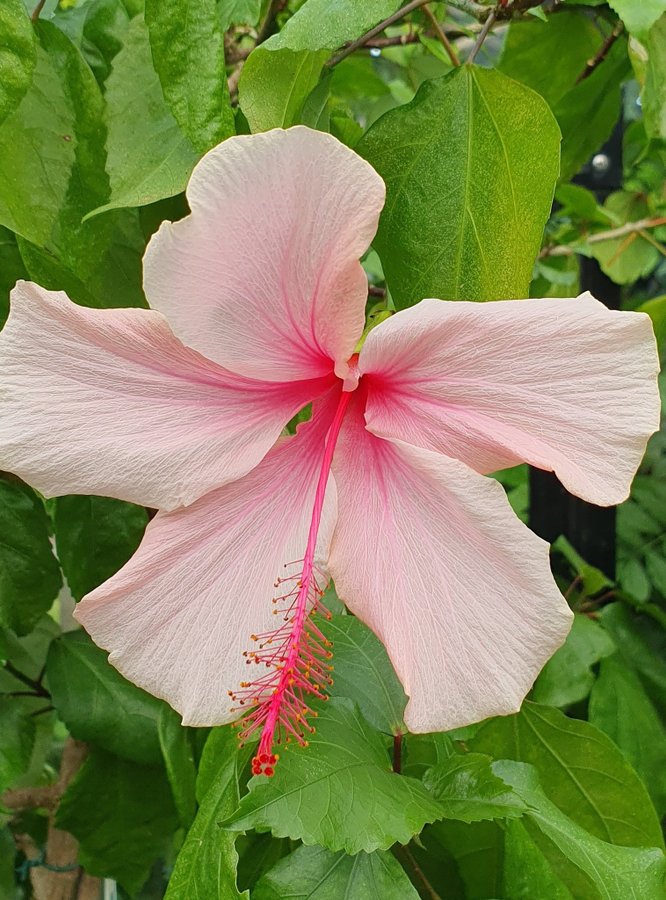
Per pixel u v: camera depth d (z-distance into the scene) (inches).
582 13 12.4
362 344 8.4
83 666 12.3
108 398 7.6
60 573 11.6
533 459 6.9
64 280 9.1
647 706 14.2
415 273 8.9
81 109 9.0
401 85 18.0
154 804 12.4
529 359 7.0
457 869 9.9
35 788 14.2
